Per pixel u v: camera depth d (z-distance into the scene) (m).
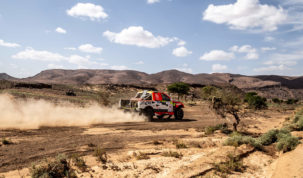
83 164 5.63
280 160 5.99
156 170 5.22
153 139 9.35
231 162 5.62
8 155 6.19
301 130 11.30
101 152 6.68
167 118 18.36
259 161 6.07
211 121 17.23
